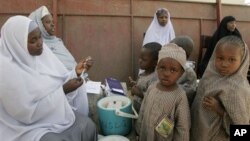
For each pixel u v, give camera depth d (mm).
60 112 1726
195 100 1626
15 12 3938
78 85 1913
